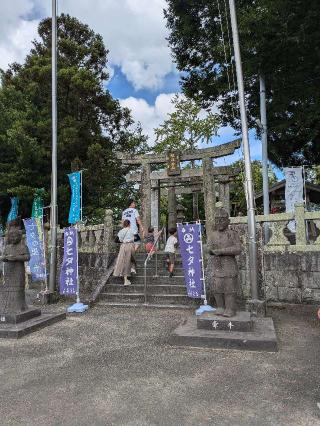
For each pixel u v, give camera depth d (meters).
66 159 20.09
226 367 5.09
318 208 19.00
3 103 19.97
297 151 16.53
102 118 22.02
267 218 9.22
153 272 10.98
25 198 18.30
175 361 5.36
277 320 7.77
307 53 11.23
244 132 8.09
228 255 6.57
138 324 7.61
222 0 13.30
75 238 9.91
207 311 7.31
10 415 3.86
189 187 19.45
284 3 10.15
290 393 4.27
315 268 8.69
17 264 7.63
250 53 12.17
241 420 3.70
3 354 5.84
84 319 8.21
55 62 11.33
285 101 13.07
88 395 4.30
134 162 14.99
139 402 4.11
